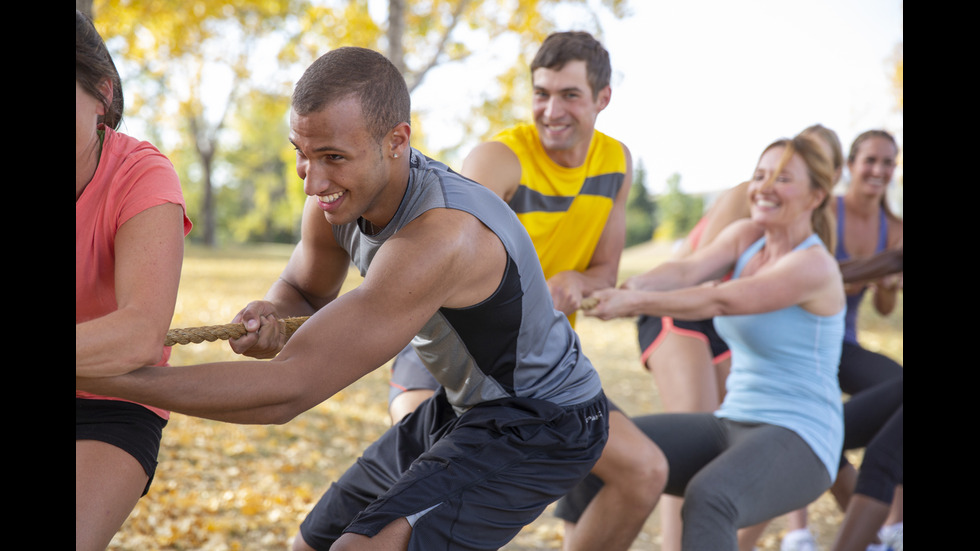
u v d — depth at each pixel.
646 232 51.03
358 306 1.60
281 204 41.31
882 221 4.45
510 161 2.99
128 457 1.86
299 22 12.59
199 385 1.49
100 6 11.64
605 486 2.57
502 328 1.92
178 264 1.72
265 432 5.27
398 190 1.79
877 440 3.18
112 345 1.50
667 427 2.89
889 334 10.48
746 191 3.83
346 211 1.72
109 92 1.79
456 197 1.78
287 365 1.53
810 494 2.75
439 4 11.19
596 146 3.20
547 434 2.05
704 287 2.84
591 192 3.15
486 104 11.79
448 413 2.29
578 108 2.94
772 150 3.03
